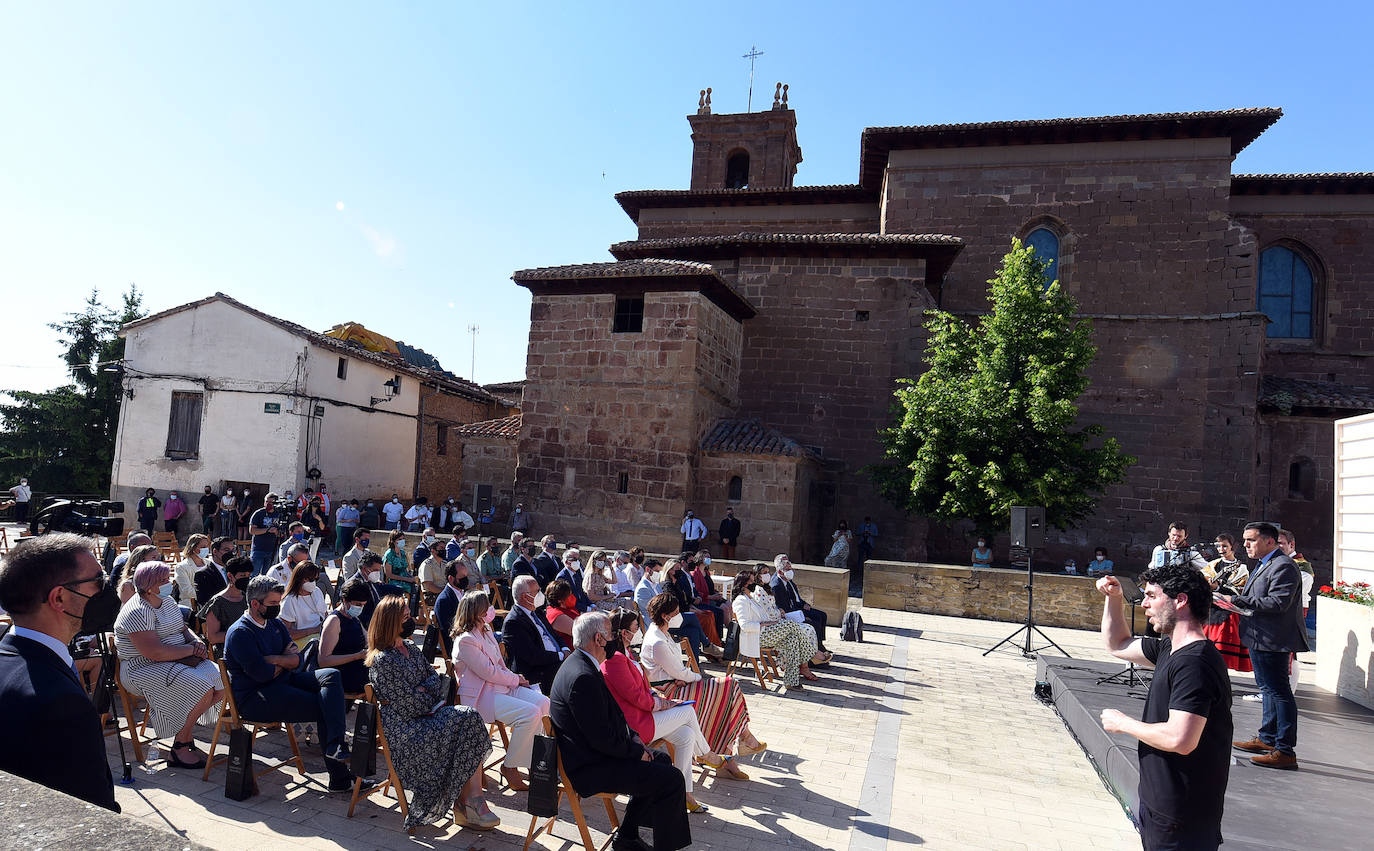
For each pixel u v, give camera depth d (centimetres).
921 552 2302
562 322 2197
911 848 536
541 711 618
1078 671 916
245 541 2217
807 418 2423
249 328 2456
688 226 2992
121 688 625
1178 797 345
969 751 761
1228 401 2292
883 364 2388
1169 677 356
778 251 2466
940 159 2566
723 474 2102
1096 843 551
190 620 839
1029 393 1853
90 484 3278
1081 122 2380
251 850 486
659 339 2106
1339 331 2541
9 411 3247
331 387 2548
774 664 1082
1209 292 2353
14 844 158
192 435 2469
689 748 598
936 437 1909
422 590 1226
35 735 249
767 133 3381
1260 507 2345
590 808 591
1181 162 2402
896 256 2406
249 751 565
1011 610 1586
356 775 542
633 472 2092
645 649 687
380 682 533
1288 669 639
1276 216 2612
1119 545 2348
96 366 3206
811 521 2314
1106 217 2442
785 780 666
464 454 2473
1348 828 498
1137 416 2369
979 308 2517
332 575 1766
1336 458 1062
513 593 784
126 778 580
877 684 1035
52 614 273
